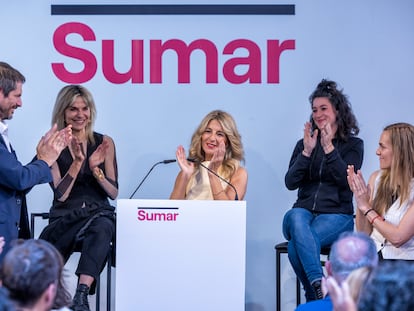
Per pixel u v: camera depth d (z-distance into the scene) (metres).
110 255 5.73
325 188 6.02
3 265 2.88
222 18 6.95
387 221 5.36
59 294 3.29
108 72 6.95
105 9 6.94
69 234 5.51
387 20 6.94
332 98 6.20
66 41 6.95
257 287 6.95
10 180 4.92
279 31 6.95
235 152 6.36
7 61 6.94
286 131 6.95
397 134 5.36
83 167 6.20
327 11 6.94
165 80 6.96
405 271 2.29
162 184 6.96
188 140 6.95
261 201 6.95
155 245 4.95
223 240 4.94
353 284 2.51
